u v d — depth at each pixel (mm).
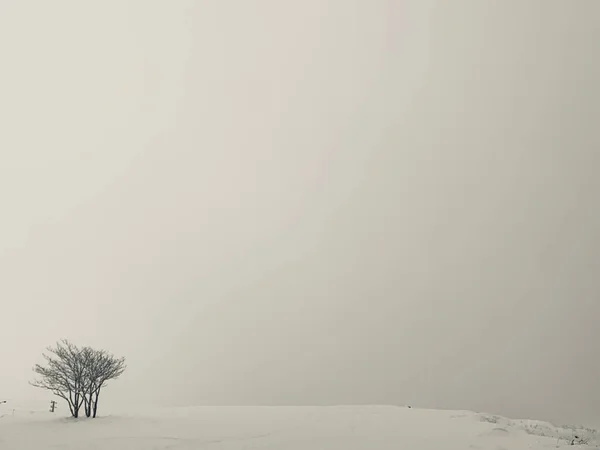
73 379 22438
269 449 15688
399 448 16125
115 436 17328
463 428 20547
